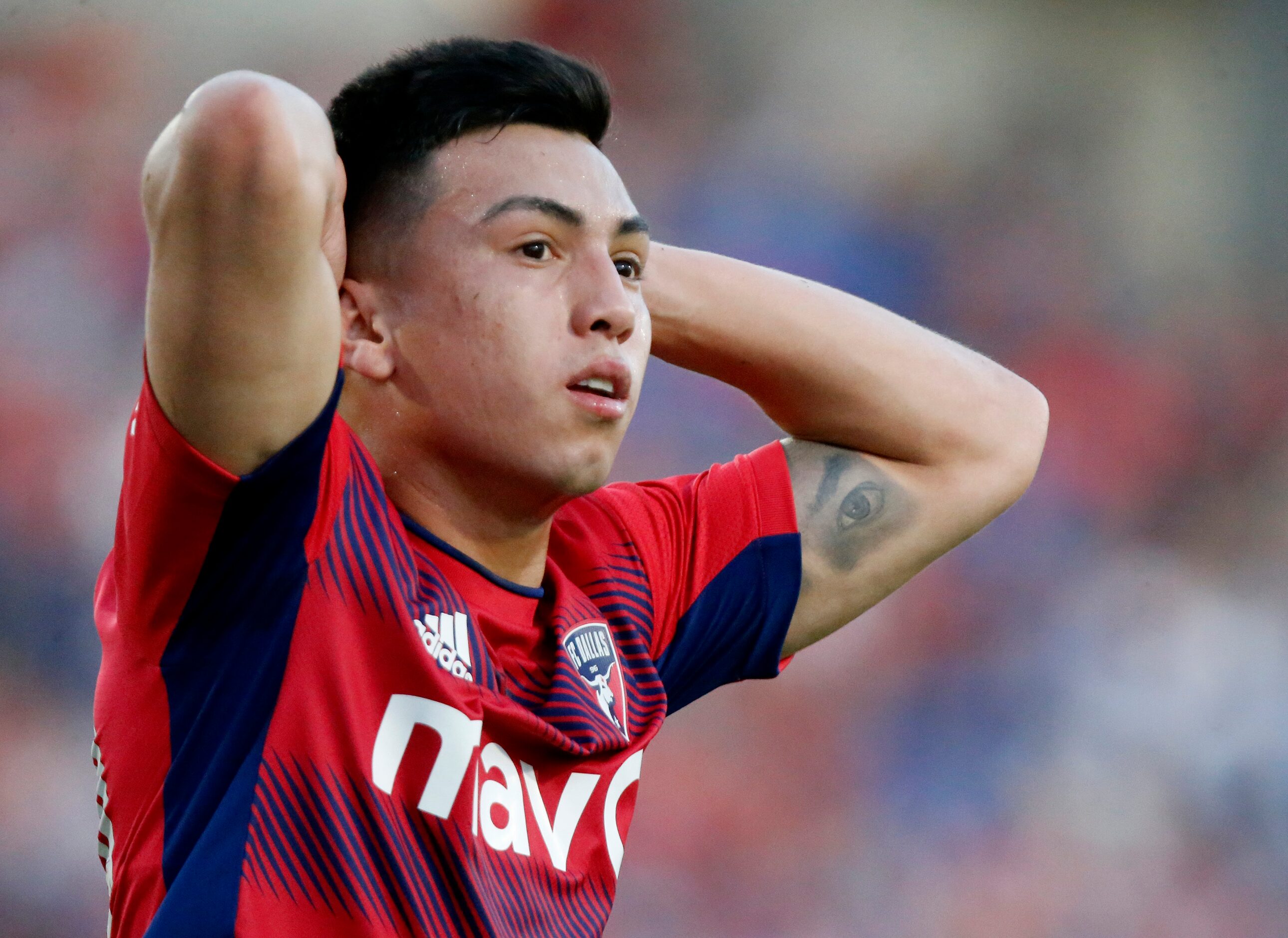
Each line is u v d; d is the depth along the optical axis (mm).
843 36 31922
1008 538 28625
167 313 4250
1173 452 30547
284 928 4535
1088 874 25453
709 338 6801
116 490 23344
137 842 4883
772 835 24203
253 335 4277
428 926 4734
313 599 4789
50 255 24859
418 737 4875
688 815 23938
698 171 30922
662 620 6512
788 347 6852
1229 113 33000
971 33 32562
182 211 4109
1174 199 32625
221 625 4805
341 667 4773
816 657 25766
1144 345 31547
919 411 7008
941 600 27156
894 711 25875
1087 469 30234
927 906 24453
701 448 26688
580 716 5523
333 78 27609
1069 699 27062
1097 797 26094
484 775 5117
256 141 4043
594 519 6465
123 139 25938
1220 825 26328
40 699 21938
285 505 4652
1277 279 32219
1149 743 26828
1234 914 25453
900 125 32000
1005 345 31375
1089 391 31062
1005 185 32250
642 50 30891
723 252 30594
